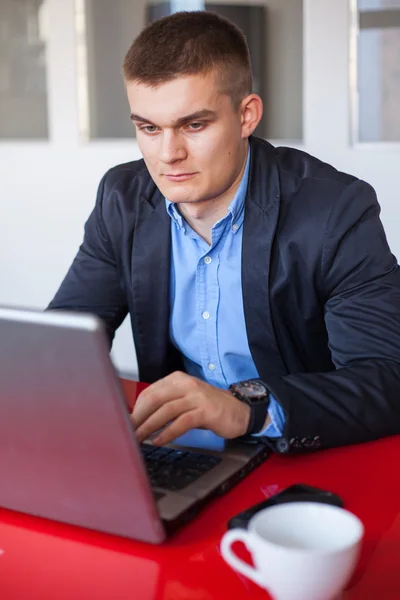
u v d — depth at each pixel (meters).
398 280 1.47
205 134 1.35
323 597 0.75
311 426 1.21
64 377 0.82
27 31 3.88
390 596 0.82
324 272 1.49
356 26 3.33
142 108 1.34
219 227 1.53
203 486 1.06
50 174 4.01
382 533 0.96
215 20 1.36
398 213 3.42
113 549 0.93
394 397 1.30
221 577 0.86
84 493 0.93
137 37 1.38
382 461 1.19
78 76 3.81
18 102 3.99
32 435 0.90
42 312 0.80
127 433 0.83
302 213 1.51
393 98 3.34
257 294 1.53
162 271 1.61
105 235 1.70
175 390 1.18
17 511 1.03
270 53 3.47
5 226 4.21
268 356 1.58
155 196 1.63
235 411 1.18
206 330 1.63
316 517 0.82
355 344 1.43
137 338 1.67
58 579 0.87
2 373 0.86
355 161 3.43
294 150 1.64
